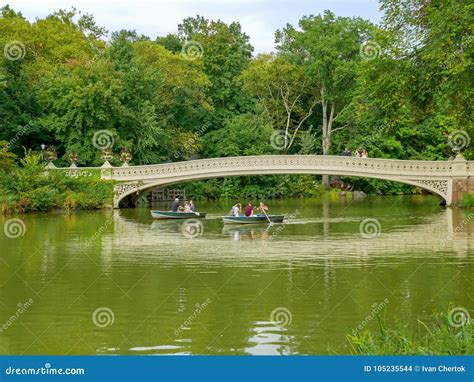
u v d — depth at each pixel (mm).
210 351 12406
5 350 12594
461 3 23328
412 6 24969
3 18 58219
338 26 59312
